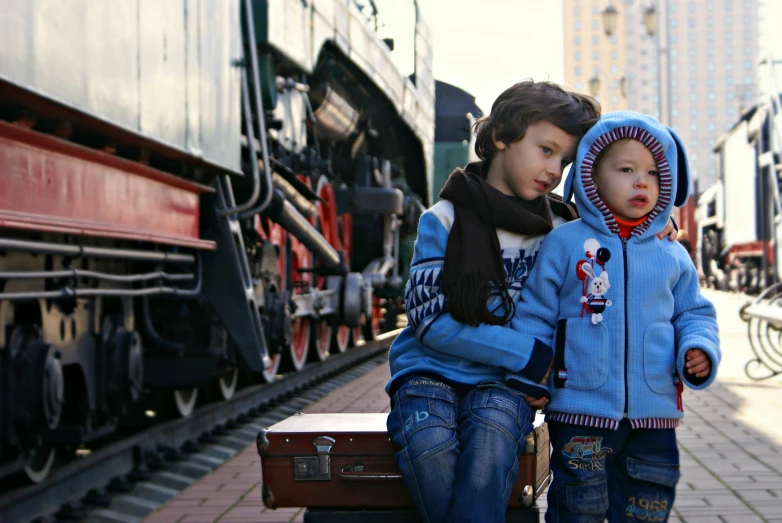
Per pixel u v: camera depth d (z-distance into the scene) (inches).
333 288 446.6
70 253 166.2
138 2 184.7
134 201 199.2
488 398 94.4
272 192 277.0
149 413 274.7
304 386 377.7
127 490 190.9
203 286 252.2
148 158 203.2
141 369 213.5
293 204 331.0
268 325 315.6
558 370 97.8
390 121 551.5
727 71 5546.3
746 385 367.6
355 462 100.2
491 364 95.9
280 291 352.8
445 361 99.4
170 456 223.3
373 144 556.1
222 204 254.2
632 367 96.7
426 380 97.8
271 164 295.6
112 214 186.7
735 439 248.5
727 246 1290.6
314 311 406.6
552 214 108.6
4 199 143.3
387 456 99.7
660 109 4136.3
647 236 99.0
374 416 114.0
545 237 101.7
